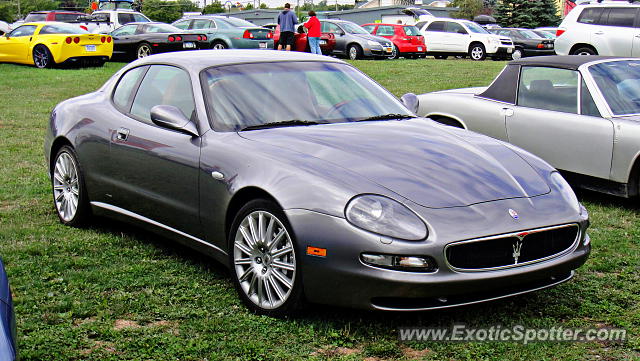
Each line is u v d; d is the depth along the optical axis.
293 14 22.81
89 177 5.68
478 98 7.93
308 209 3.91
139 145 5.11
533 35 32.00
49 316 4.09
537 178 4.40
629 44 17.41
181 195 4.77
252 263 4.25
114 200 5.47
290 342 3.84
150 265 4.99
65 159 5.97
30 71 20.16
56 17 29.05
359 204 3.83
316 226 3.87
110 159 5.41
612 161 6.70
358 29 27.33
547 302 4.46
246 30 23.30
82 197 5.77
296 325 4.03
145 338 3.82
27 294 4.45
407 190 3.95
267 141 4.46
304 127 4.74
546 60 7.51
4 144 9.95
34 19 29.23
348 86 5.36
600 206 6.97
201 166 4.58
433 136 4.75
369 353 3.72
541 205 4.12
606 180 6.79
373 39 26.42
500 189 4.14
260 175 4.19
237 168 4.34
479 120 7.78
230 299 4.42
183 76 5.13
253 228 4.22
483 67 21.45
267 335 3.92
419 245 3.69
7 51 21.81
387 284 3.70
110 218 5.75
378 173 4.07
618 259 5.29
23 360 3.58
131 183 5.24
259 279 4.18
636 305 4.44
